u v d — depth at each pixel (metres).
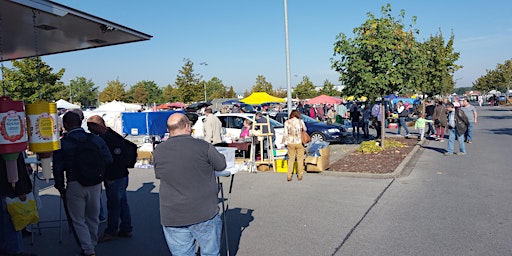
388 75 12.71
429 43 29.30
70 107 27.58
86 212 4.97
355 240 5.30
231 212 6.85
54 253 5.30
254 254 4.95
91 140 4.86
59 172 4.70
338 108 26.61
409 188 8.16
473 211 6.37
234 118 14.46
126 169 5.66
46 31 5.09
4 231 4.75
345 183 8.91
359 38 12.97
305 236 5.53
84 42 5.80
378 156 12.22
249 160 11.48
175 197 3.47
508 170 9.66
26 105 4.11
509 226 5.59
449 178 8.98
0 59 5.32
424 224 5.83
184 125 3.67
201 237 3.54
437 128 17.25
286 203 7.34
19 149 3.91
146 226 6.32
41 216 7.19
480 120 28.77
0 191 4.56
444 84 32.59
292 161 9.38
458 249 4.84
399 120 18.39
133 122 15.70
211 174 3.60
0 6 3.90
